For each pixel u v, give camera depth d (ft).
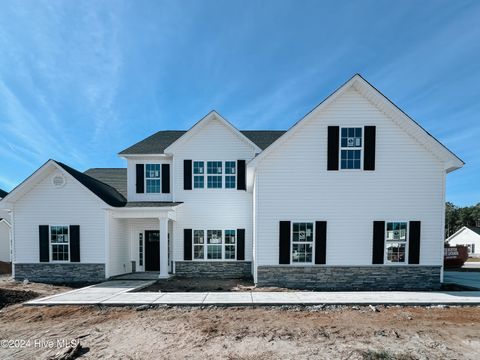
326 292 32.53
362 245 35.73
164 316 24.52
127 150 48.73
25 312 25.61
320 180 36.24
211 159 45.91
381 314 24.99
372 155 35.96
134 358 17.01
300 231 36.42
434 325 22.26
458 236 138.21
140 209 42.50
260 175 36.40
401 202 35.83
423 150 36.01
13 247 41.88
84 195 42.16
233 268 44.73
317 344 18.76
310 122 36.58
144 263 48.67
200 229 45.37
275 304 27.12
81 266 41.45
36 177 41.91
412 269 35.32
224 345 18.65
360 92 36.50
